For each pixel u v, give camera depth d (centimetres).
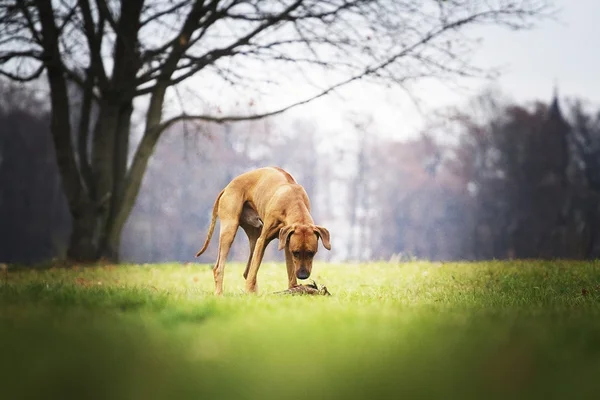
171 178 7419
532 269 1370
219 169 7581
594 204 6106
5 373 338
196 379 333
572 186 6309
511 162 6856
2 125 5959
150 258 7256
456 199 7725
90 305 650
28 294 749
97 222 2217
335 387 319
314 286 941
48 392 308
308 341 434
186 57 1966
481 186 7194
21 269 1853
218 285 987
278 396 304
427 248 7975
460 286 1105
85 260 2178
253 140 7700
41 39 2006
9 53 1927
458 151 7744
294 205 959
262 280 1269
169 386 320
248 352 400
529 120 6906
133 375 340
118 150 2273
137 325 511
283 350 405
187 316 571
